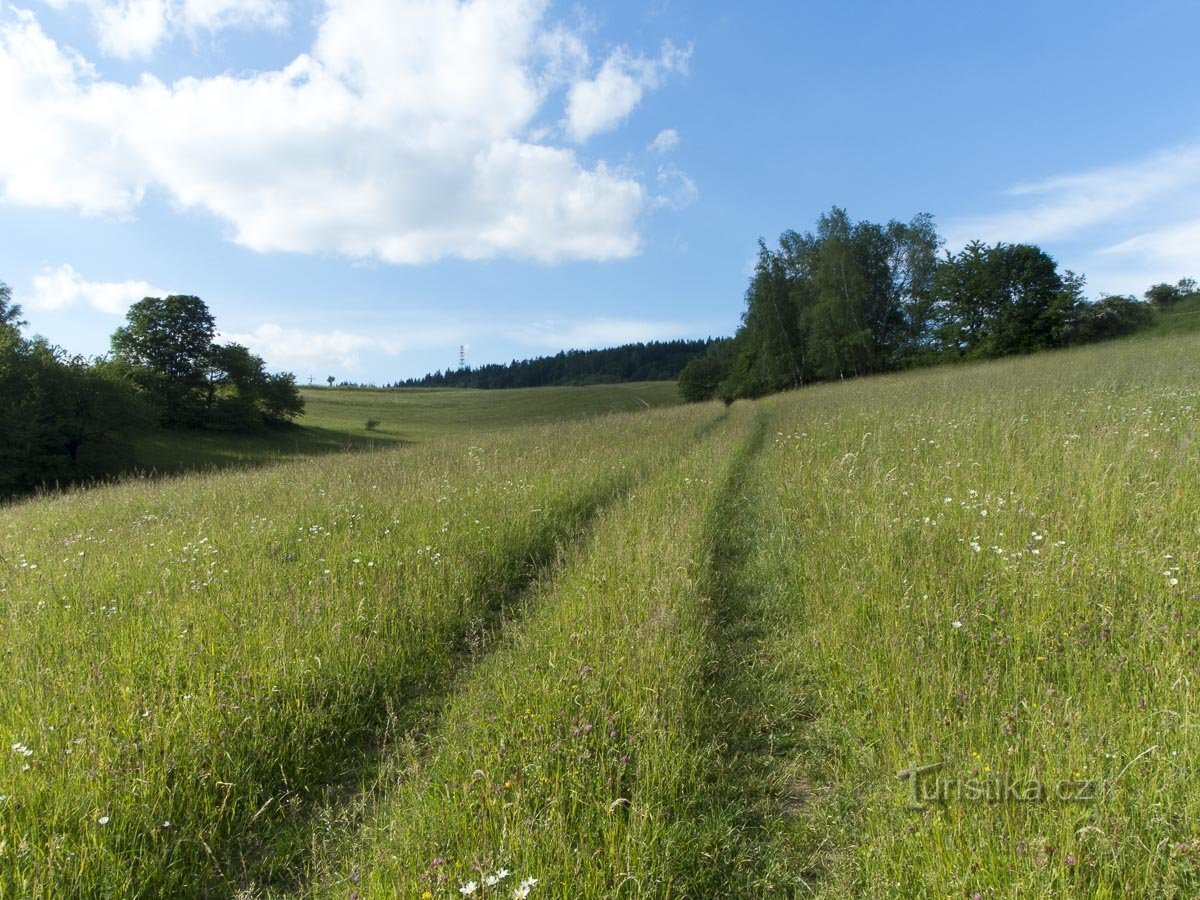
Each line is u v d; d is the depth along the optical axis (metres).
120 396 36.88
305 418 71.62
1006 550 4.90
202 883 2.85
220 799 3.23
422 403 89.81
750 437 17.23
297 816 3.27
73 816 2.91
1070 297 43.03
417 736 3.90
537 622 5.15
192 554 6.92
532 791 3.00
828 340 51.62
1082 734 2.86
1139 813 2.41
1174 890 2.13
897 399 17.33
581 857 2.59
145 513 10.13
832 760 3.40
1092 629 3.72
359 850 2.90
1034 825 2.49
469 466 11.96
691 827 2.91
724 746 3.54
